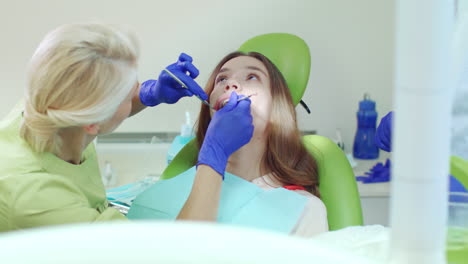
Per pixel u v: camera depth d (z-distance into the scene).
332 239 0.95
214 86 1.63
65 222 1.05
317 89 2.51
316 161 1.62
